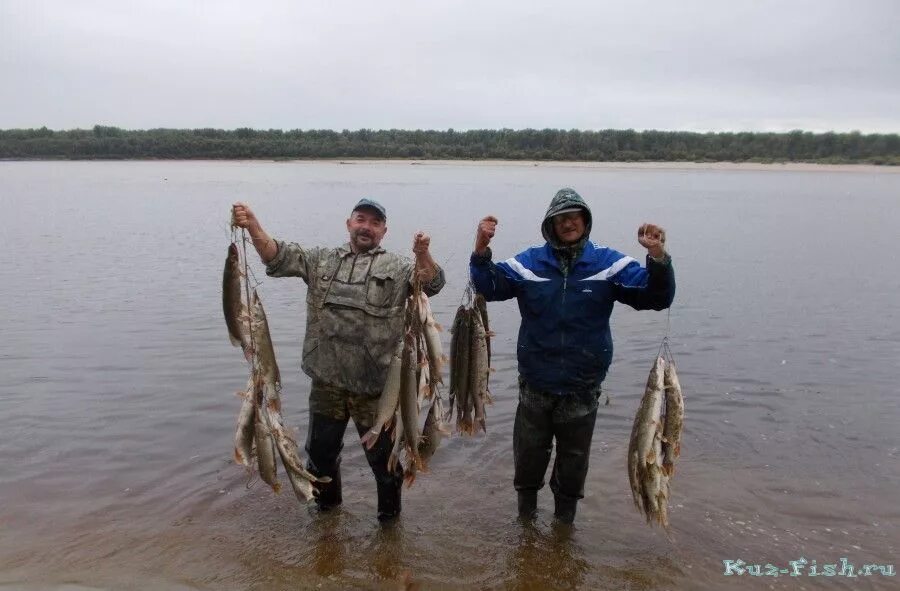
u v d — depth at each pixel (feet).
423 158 412.77
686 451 24.35
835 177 289.94
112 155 415.64
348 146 418.31
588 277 17.72
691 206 133.49
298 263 18.04
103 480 21.72
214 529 19.13
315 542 18.61
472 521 19.92
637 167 376.68
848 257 69.10
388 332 17.93
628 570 17.53
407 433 17.52
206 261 62.90
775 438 25.45
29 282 51.93
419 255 16.90
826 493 21.31
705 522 19.72
